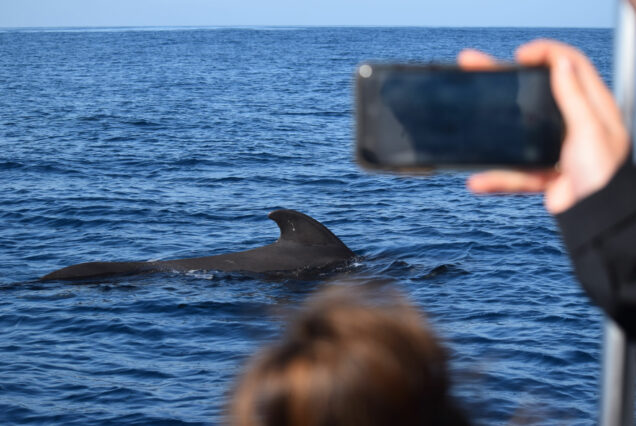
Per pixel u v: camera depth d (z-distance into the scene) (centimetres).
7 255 1551
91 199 2083
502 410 841
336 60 10638
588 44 15225
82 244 1652
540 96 179
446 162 183
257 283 1323
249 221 1891
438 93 183
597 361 973
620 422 210
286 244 1438
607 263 148
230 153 3003
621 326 152
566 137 175
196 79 7331
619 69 195
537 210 1933
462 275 1362
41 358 997
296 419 138
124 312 1166
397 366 141
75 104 4888
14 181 2350
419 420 141
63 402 873
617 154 154
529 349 1009
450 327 1096
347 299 151
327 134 3681
